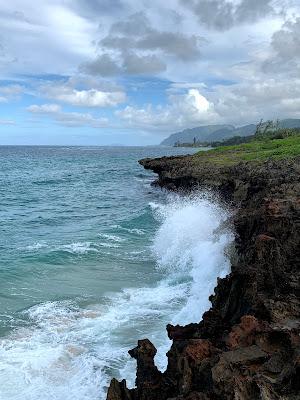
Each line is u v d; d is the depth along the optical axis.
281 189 25.34
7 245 30.97
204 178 46.47
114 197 63.19
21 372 13.67
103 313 18.34
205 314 13.89
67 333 16.45
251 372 8.96
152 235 34.12
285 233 17.36
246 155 62.84
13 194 65.38
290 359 9.02
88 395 12.58
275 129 129.00
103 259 26.88
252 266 14.58
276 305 11.57
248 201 31.64
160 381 10.57
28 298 20.22
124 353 14.88
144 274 23.88
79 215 46.56
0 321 17.53
